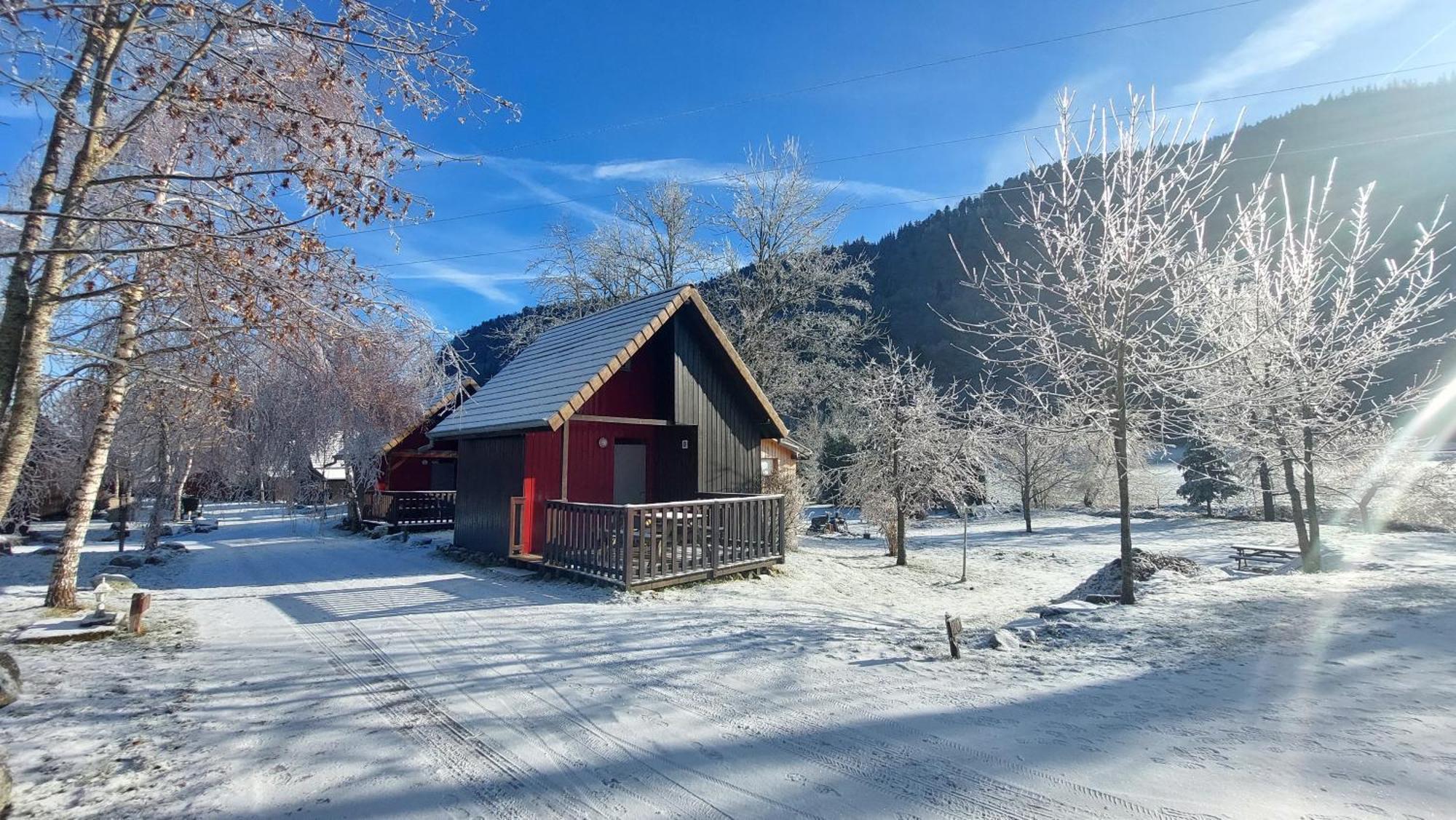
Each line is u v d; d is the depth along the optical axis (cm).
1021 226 1209
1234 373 1149
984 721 465
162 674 616
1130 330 921
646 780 396
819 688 554
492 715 508
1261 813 328
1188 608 794
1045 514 3716
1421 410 1775
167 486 1642
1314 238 1152
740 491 1444
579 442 1401
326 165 530
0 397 497
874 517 2078
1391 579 954
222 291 570
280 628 804
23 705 522
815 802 362
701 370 1384
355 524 2317
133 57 546
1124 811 338
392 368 912
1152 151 903
